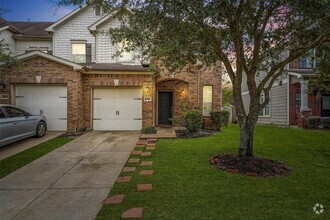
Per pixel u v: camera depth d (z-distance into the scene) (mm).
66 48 14516
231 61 7359
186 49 5574
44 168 5953
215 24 5180
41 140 9516
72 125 11234
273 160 6398
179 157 6773
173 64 6578
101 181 5016
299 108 16047
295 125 16172
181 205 3795
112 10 5637
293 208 3682
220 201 3930
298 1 4465
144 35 5629
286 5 4723
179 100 13672
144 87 12047
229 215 3469
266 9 5078
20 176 5375
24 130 9031
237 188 4488
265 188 4492
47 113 11492
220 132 11422
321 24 4852
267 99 6332
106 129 12289
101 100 12281
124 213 3551
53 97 11508
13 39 14891
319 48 6582
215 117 12031
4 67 10078
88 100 12031
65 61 11031
